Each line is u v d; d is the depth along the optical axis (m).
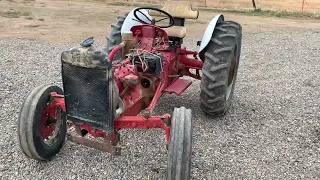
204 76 4.54
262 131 4.68
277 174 3.79
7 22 11.72
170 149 3.10
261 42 10.20
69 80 3.31
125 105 3.62
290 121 5.01
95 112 3.33
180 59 5.14
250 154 4.13
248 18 16.55
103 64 3.12
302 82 6.69
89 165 3.78
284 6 21.52
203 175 3.70
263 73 7.20
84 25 12.19
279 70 7.44
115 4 18.70
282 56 8.60
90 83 3.23
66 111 3.46
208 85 4.52
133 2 20.14
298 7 21.33
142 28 4.38
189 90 6.01
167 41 4.50
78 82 3.27
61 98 3.68
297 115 5.21
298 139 4.53
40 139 3.61
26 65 6.97
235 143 4.35
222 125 4.79
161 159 3.93
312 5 21.16
